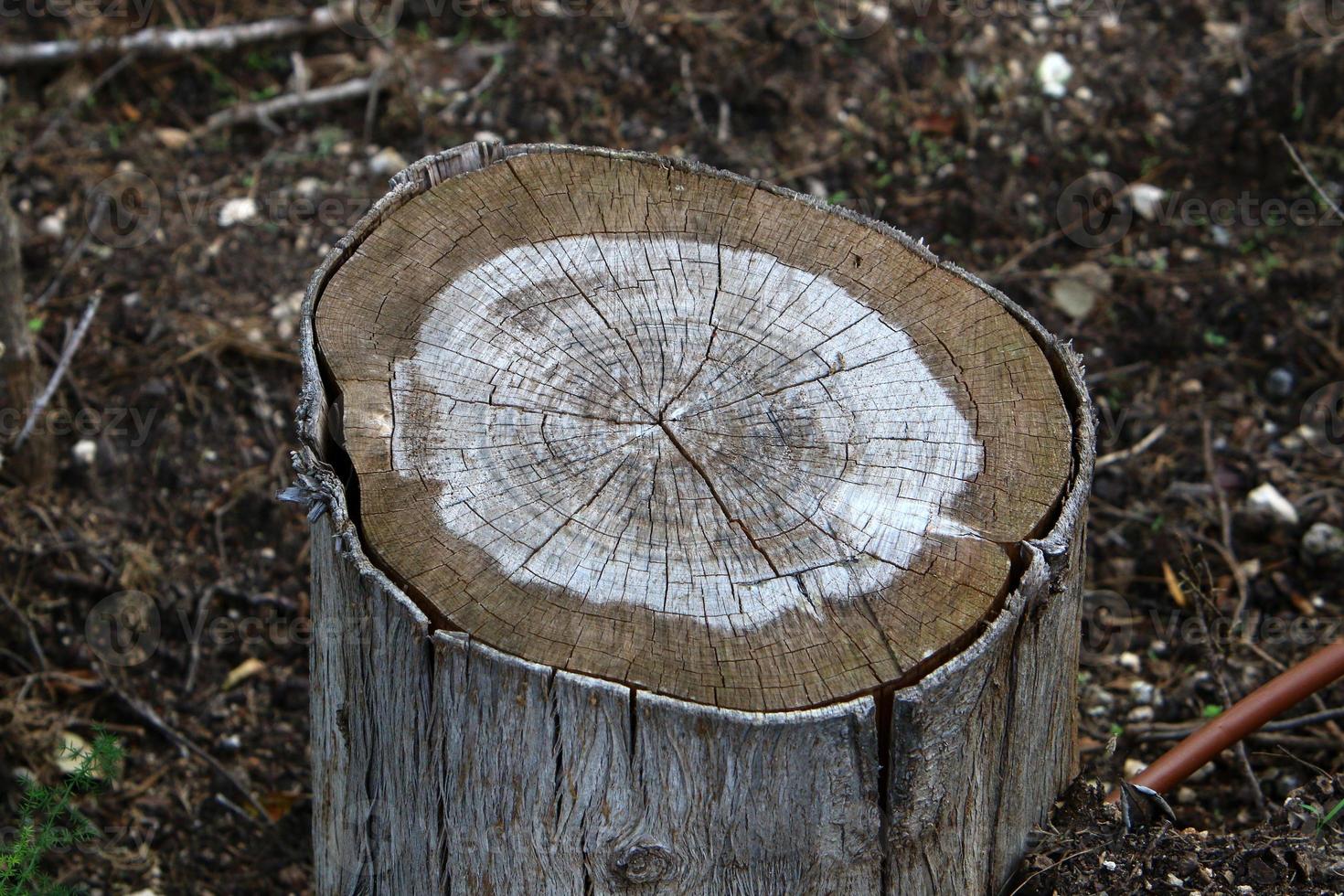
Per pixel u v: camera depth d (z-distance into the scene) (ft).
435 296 6.28
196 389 11.66
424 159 6.86
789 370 6.13
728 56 13.92
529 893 5.76
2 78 13.71
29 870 7.32
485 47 14.16
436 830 5.87
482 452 5.75
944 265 6.66
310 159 13.47
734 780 5.22
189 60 13.94
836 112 13.65
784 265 6.56
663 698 5.04
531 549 5.45
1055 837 6.61
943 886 5.99
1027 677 5.86
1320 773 7.68
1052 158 13.29
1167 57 13.94
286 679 10.34
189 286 12.34
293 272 12.52
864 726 5.12
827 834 5.47
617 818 5.41
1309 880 6.55
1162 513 11.10
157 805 9.66
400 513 5.53
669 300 6.35
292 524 11.03
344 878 6.70
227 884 9.34
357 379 5.95
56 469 11.21
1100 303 12.44
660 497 5.65
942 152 13.41
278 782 9.87
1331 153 13.20
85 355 11.88
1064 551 5.55
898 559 5.50
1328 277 12.35
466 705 5.35
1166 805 6.79
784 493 5.70
